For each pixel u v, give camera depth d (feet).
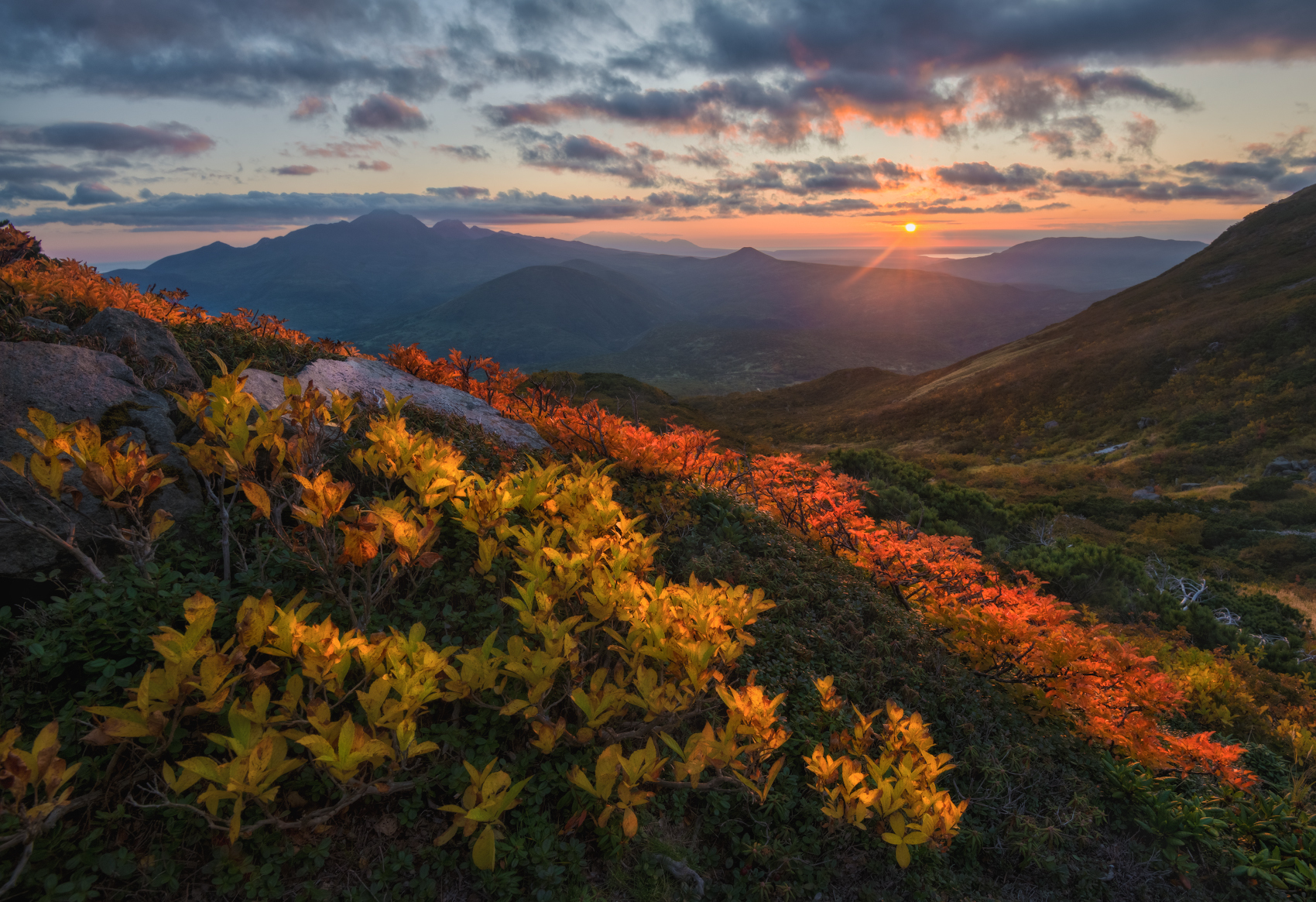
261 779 5.88
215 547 10.51
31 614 7.63
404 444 11.34
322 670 6.77
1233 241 297.33
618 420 23.02
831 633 16.39
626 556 10.78
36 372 10.73
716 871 9.68
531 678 7.80
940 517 64.18
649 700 8.66
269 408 14.23
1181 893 12.99
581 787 8.31
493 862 6.83
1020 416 212.43
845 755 11.40
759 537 19.88
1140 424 175.83
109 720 5.71
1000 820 12.99
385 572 10.63
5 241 26.61
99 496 7.61
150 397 11.94
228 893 6.52
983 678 17.99
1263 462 129.39
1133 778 15.74
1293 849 14.76
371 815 7.75
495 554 10.63
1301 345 170.40
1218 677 27.76
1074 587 46.44
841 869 10.36
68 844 6.18
